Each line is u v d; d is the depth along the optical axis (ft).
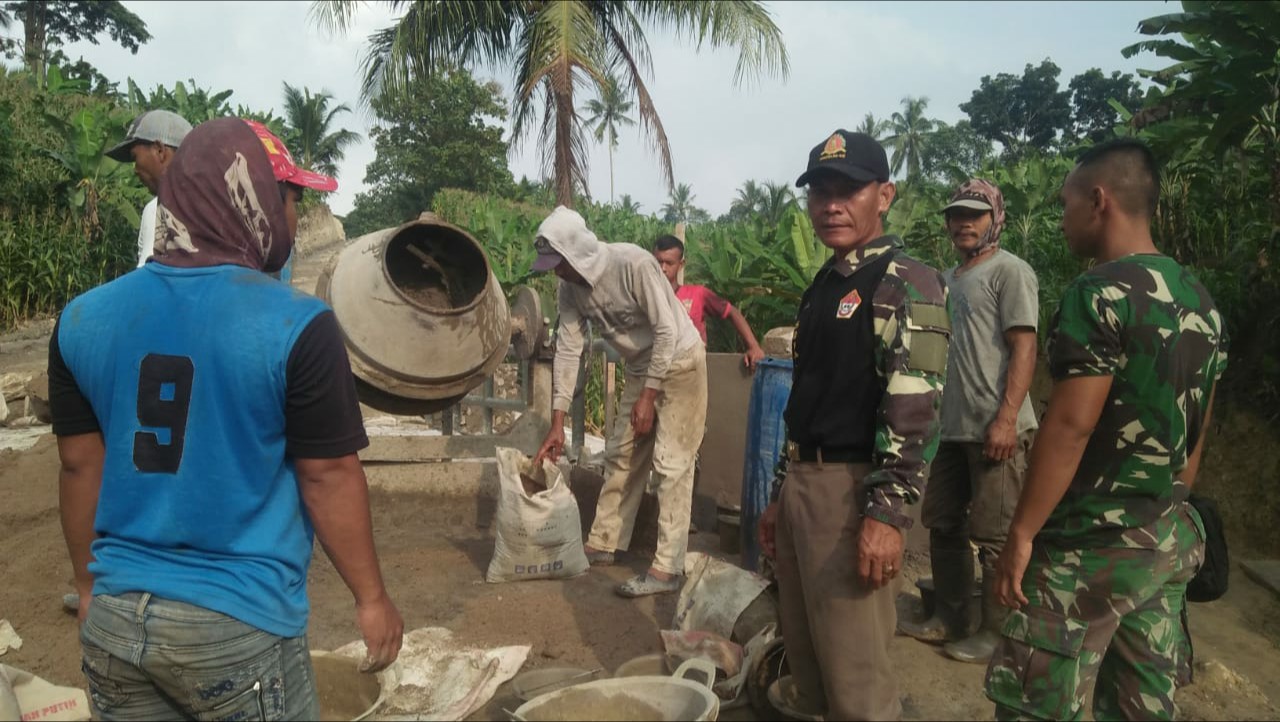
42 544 13.98
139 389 4.93
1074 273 22.15
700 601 11.07
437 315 13.98
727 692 9.56
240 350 4.82
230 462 4.89
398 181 132.05
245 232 5.24
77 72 110.63
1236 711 9.86
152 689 5.10
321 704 8.85
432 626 11.89
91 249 37.68
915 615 12.80
